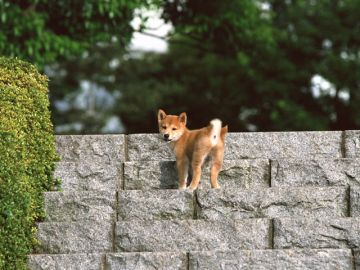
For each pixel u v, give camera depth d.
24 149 14.83
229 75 43.44
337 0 43.50
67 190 16.66
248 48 34.88
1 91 15.27
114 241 14.37
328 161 16.25
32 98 15.90
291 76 41.56
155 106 49.09
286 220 14.14
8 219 13.22
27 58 27.78
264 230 14.17
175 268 13.70
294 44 42.59
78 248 14.38
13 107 15.18
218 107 44.91
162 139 17.95
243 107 44.34
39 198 14.93
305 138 17.61
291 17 43.44
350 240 13.98
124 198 15.02
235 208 14.86
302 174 16.34
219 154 16.39
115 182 16.77
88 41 29.47
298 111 40.69
